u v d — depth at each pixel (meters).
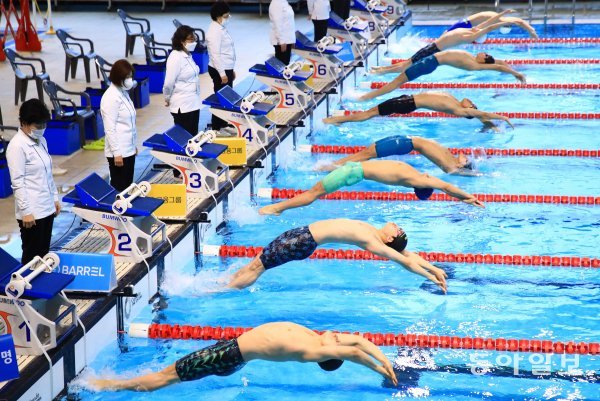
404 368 15.84
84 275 16.70
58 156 26.45
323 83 33.47
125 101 20.27
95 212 17.84
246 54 40.56
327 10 37.84
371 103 34.09
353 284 19.20
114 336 16.78
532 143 28.27
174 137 21.73
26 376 13.91
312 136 30.02
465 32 34.12
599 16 48.16
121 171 20.62
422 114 32.25
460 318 17.50
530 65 39.16
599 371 15.62
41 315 14.51
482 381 15.34
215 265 20.42
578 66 38.62
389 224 17.59
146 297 18.16
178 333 17.02
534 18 48.34
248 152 25.31
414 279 19.39
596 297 18.36
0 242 20.31
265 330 14.44
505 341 16.44
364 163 21.05
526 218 22.50
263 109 25.58
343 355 13.98
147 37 35.84
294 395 15.12
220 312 18.03
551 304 18.06
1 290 14.32
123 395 15.14
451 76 37.72
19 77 31.84
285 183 25.56
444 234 21.53
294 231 17.83
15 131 28.59
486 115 27.55
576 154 27.12
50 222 17.50
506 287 18.88
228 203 22.75
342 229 17.36
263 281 19.45
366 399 14.90
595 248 20.55
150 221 18.52
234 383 15.54
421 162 26.84
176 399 15.05
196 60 37.81
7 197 23.28
